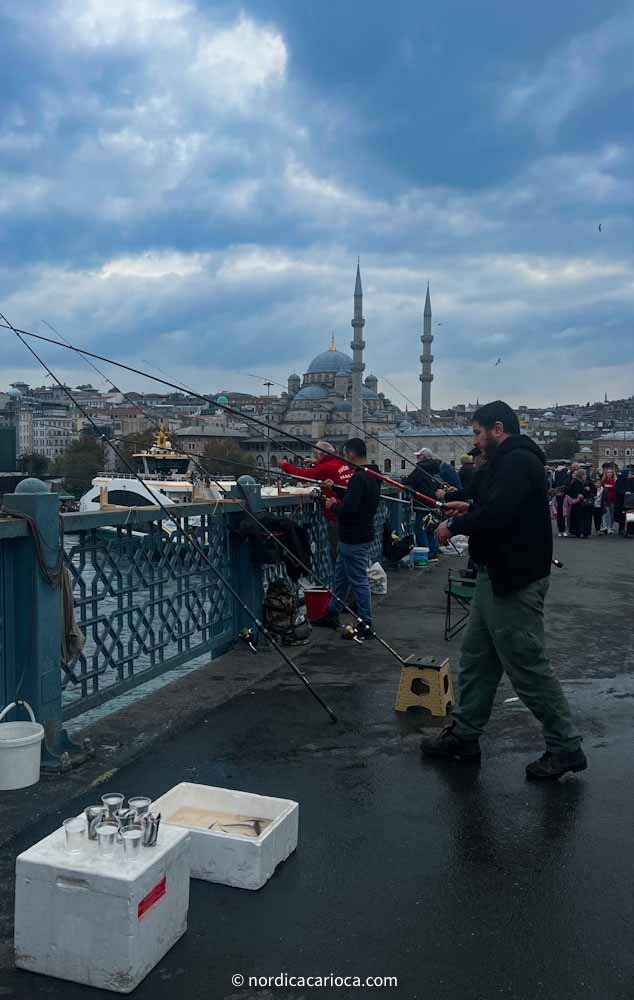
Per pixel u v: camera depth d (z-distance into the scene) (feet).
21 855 8.50
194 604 19.57
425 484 40.81
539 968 8.53
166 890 8.67
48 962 8.37
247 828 10.78
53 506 13.26
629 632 25.93
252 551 21.70
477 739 14.29
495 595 13.19
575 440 526.16
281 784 13.23
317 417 483.10
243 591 21.88
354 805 12.45
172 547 18.17
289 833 10.82
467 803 12.55
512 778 13.56
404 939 9.00
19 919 8.47
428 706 16.80
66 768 13.21
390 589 33.91
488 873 10.42
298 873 10.38
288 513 26.45
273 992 8.15
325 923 9.29
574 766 13.47
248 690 18.56
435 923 9.30
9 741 12.44
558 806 12.45
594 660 22.21
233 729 15.85
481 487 14.60
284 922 9.30
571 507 64.08
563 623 27.40
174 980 8.32
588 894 9.93
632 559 46.83
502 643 13.28
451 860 10.75
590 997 8.11
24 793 12.41
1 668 12.93
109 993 8.15
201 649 19.70
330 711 16.24
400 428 438.40
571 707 17.75
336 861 10.70
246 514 21.11
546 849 11.07
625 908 9.64
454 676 20.43
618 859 10.81
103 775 13.23
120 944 8.09
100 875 8.13
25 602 13.07
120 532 16.06
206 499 20.56
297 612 23.00
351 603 26.43
